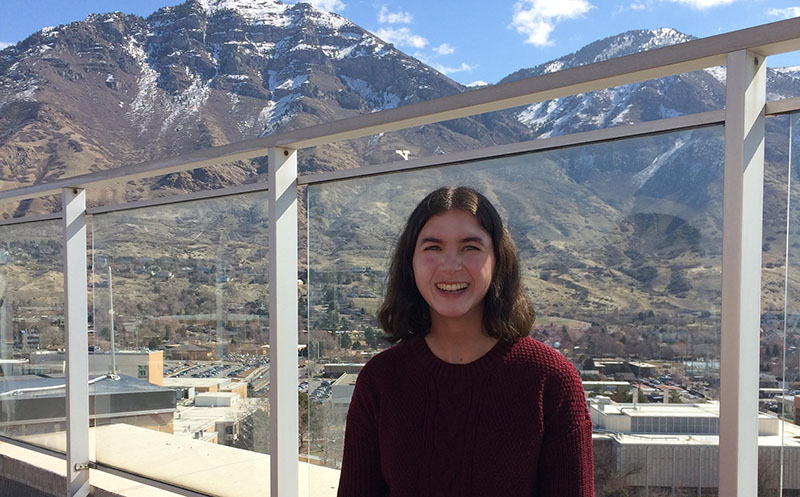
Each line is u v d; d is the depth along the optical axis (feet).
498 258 4.36
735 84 4.99
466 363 4.30
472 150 7.18
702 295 5.77
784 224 5.26
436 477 4.19
